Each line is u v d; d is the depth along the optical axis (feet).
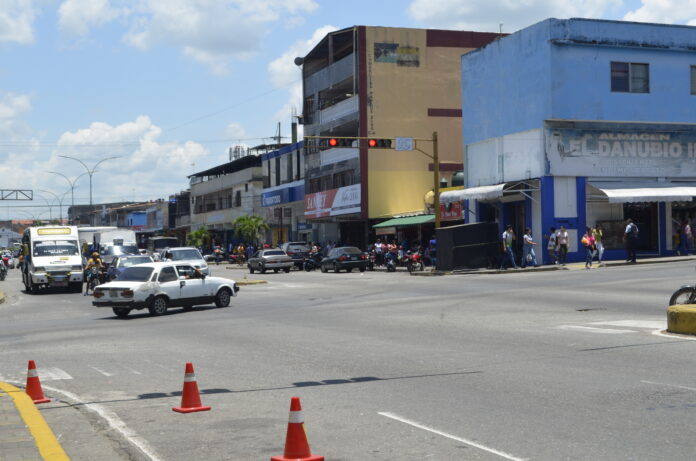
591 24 131.23
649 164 134.82
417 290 95.04
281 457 20.90
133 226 459.73
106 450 24.56
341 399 31.48
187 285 83.10
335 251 162.61
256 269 177.47
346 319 66.39
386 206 193.16
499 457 21.80
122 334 61.46
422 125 195.31
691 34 137.28
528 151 134.41
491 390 31.99
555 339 47.57
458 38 197.57
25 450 23.30
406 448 23.21
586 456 21.53
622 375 34.19
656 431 24.13
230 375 38.91
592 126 131.64
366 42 192.44
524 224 136.77
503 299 77.10
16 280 195.72
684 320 46.68
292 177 252.42
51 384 38.11
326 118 213.05
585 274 104.01
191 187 366.63
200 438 25.62
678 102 136.46
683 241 132.16
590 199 131.85
